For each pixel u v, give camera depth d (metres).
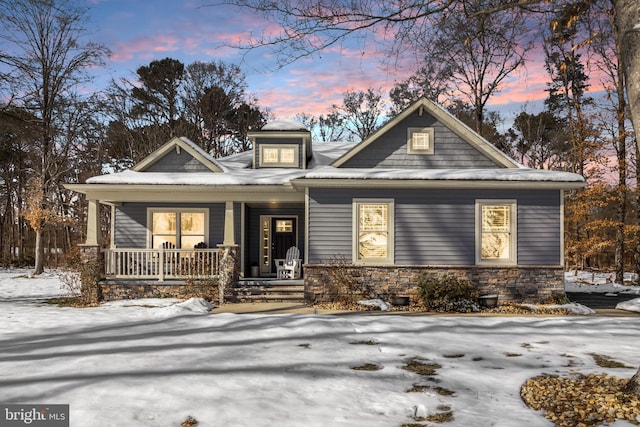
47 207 26.86
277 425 4.37
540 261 13.05
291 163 17.56
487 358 6.92
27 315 10.94
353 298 12.90
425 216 13.25
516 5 6.44
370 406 4.90
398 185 13.02
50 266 34.19
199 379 5.66
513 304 12.74
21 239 36.78
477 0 7.29
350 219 13.28
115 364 6.33
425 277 13.02
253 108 37.06
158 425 4.37
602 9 7.02
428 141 14.91
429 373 6.12
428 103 14.62
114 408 4.74
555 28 7.15
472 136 14.70
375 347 7.57
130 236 16.45
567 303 12.66
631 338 8.38
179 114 34.78
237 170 17.16
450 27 7.57
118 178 14.83
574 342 8.02
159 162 16.88
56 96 27.16
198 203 16.58
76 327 9.34
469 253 13.15
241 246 16.30
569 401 4.98
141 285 13.62
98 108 28.53
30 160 30.80
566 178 12.77
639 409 4.60
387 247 13.25
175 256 14.10
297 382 5.63
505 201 13.16
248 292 13.52
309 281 13.08
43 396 5.06
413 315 11.09
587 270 28.98
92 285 13.33
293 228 17.64
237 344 7.68
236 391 5.27
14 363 6.40
